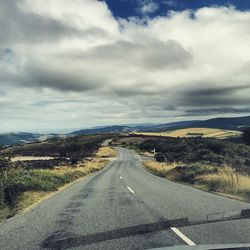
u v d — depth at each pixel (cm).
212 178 2334
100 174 4209
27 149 15000
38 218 1187
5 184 1692
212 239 818
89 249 775
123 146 16738
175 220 1076
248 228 936
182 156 6644
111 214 1230
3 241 873
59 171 3878
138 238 855
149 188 2183
